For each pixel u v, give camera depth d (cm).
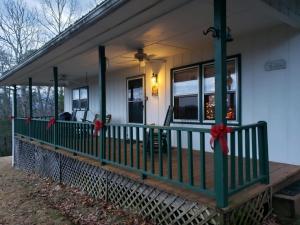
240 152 333
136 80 817
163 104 716
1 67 2206
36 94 2256
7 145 1906
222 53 307
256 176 360
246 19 429
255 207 343
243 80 530
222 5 308
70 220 470
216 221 311
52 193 645
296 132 459
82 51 581
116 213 466
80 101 1148
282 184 394
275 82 484
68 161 689
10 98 2159
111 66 823
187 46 582
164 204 388
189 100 640
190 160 341
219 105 307
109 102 954
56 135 739
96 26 419
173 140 696
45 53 591
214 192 313
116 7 346
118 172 469
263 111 501
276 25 470
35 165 934
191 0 331
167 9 358
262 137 367
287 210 361
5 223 482
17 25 2267
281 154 480
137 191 441
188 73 640
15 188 743
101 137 524
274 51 483
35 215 510
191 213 342
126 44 545
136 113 821
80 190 621
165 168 465
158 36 493
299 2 422
